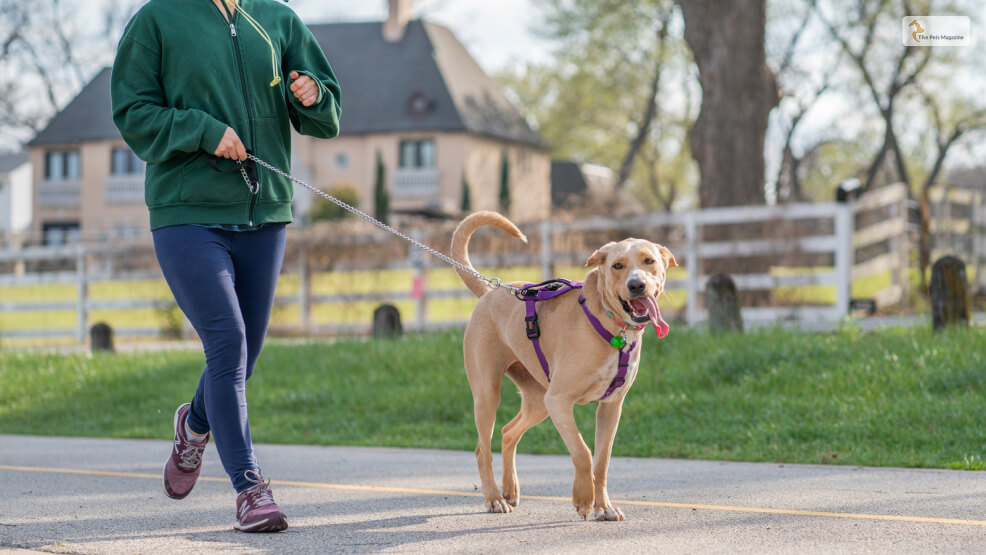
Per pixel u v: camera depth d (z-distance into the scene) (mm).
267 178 4176
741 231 13539
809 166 40469
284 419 9062
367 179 41656
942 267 8633
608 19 37031
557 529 4047
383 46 43875
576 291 4297
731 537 3801
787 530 3910
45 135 43156
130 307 17703
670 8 35750
